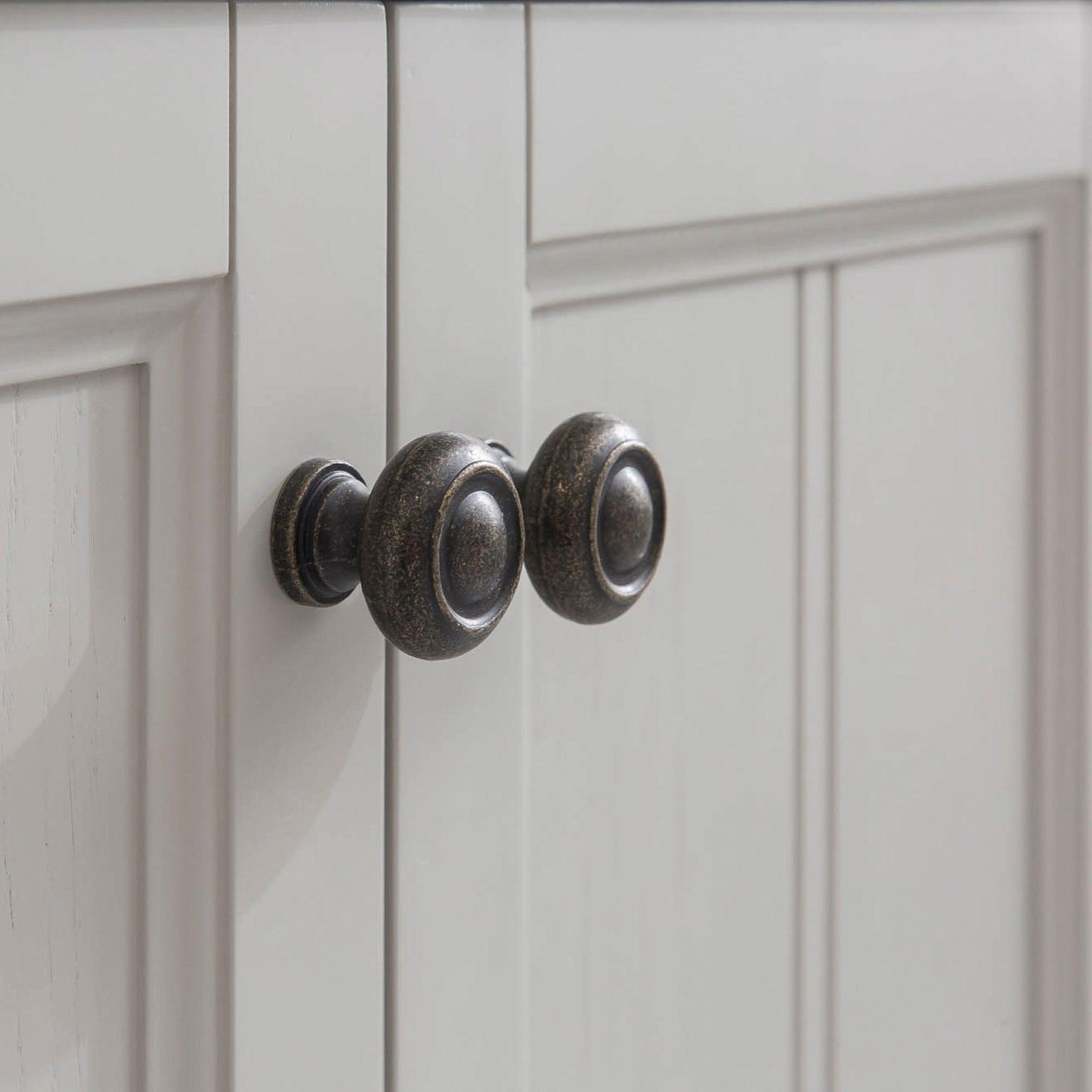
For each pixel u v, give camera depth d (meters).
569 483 0.40
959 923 0.72
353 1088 0.43
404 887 0.45
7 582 0.34
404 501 0.36
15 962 0.35
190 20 0.36
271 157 0.38
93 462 0.36
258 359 0.38
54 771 0.36
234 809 0.39
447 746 0.46
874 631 0.65
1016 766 0.75
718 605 0.57
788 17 0.55
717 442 0.56
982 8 0.65
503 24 0.45
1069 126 0.72
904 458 0.66
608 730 0.53
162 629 0.38
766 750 0.60
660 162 0.51
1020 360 0.73
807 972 0.63
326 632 0.41
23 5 0.32
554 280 0.49
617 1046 0.54
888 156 0.61
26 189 0.33
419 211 0.43
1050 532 0.75
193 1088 0.40
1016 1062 0.77
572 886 0.52
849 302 0.62
